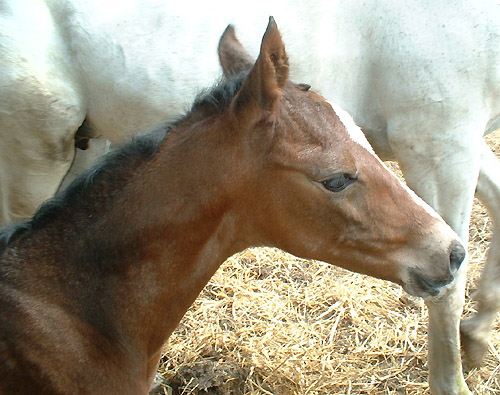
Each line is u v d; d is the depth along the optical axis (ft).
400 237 3.38
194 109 3.37
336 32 4.25
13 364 3.18
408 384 5.18
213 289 6.11
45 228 3.35
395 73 4.16
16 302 3.22
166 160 3.28
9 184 4.78
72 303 3.26
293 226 3.34
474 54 4.04
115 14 4.29
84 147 5.02
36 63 4.27
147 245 3.30
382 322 5.77
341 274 6.32
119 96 4.38
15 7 4.23
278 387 5.14
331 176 3.18
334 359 5.39
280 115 3.16
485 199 4.89
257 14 4.24
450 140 4.17
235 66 3.51
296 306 5.96
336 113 3.29
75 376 3.24
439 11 4.08
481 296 5.02
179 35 4.27
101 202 3.31
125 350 3.40
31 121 4.40
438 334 4.62
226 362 5.28
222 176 3.24
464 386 4.79
